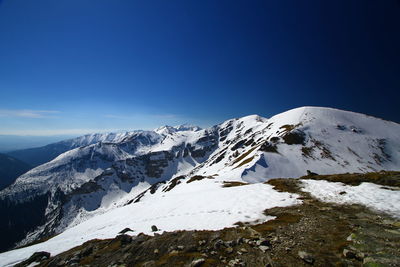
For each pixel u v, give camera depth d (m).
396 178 24.16
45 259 19.25
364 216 16.58
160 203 37.56
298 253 11.50
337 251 11.30
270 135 153.38
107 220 37.38
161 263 12.41
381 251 10.28
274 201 24.53
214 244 13.82
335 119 147.62
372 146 117.19
